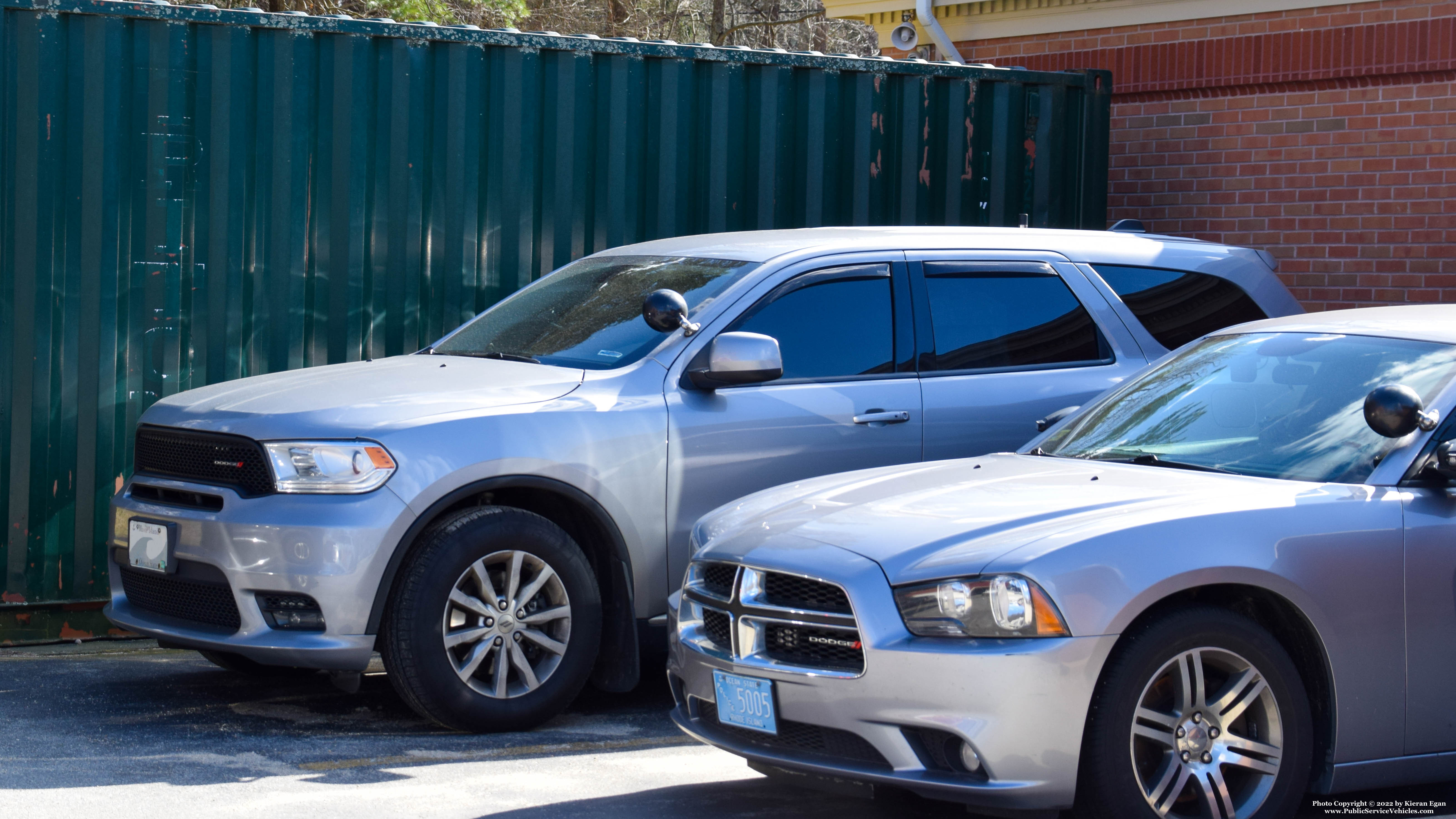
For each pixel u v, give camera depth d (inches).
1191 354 307.3
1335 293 556.1
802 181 518.6
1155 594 223.3
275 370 447.8
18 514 419.8
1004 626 219.5
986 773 218.7
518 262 476.1
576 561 322.7
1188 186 595.8
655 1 1451.8
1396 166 539.8
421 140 462.0
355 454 304.2
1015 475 267.0
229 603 311.3
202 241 437.4
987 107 549.0
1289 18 562.3
